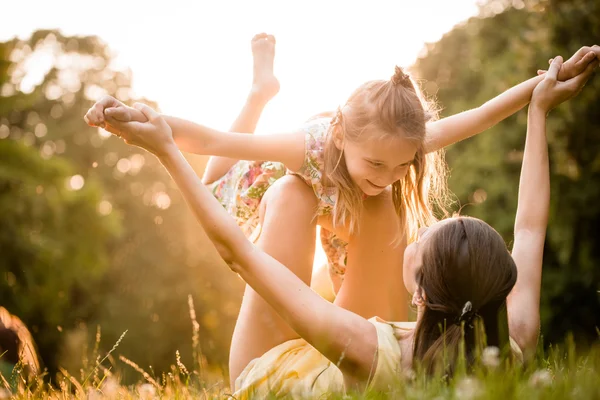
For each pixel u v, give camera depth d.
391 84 2.79
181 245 24.28
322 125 2.95
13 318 3.40
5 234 17.97
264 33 3.58
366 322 2.22
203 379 2.71
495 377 1.76
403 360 2.18
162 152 2.27
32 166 19.00
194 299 23.22
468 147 18.39
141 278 23.56
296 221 2.84
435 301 2.11
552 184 12.91
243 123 3.49
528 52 13.57
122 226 23.47
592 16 12.50
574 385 1.77
